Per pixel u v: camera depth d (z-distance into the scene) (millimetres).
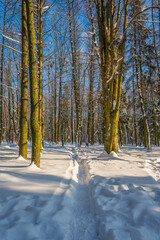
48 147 16141
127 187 3408
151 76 13883
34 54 4891
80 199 3213
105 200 2797
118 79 8070
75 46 14250
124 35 7926
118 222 2145
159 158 7852
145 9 7746
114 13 8117
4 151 10461
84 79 16625
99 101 11742
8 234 1762
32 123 4910
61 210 2365
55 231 1929
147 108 20359
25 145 7074
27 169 4512
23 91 7039
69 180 3834
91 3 9359
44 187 3152
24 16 6992
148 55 12875
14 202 2449
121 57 7809
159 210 2334
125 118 18938
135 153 10523
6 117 26766
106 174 4520
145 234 1844
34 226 1935
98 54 8547
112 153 7996
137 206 2449
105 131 8484
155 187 3408
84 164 6633
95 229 2191
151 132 22484
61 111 22312
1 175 3631
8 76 14719
